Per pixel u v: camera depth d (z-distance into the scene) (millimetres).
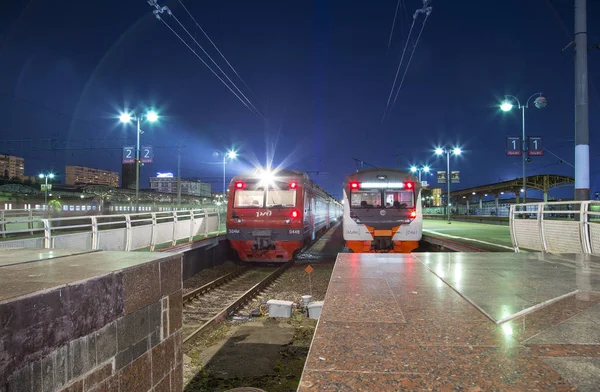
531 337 2992
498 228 26156
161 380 3723
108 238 10734
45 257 3834
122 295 3193
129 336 3273
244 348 6809
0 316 2197
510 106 25047
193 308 9781
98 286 2934
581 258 7117
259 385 5383
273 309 8859
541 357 2607
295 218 15922
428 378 2316
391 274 5801
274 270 15898
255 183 16406
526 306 3822
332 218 39750
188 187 80500
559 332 3090
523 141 24938
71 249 4551
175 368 3975
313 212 20453
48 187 43000
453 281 5137
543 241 9086
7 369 2230
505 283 4949
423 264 6746
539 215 9289
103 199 34188
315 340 2994
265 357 6406
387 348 2814
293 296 11211
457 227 27750
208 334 7594
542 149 25031
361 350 2779
